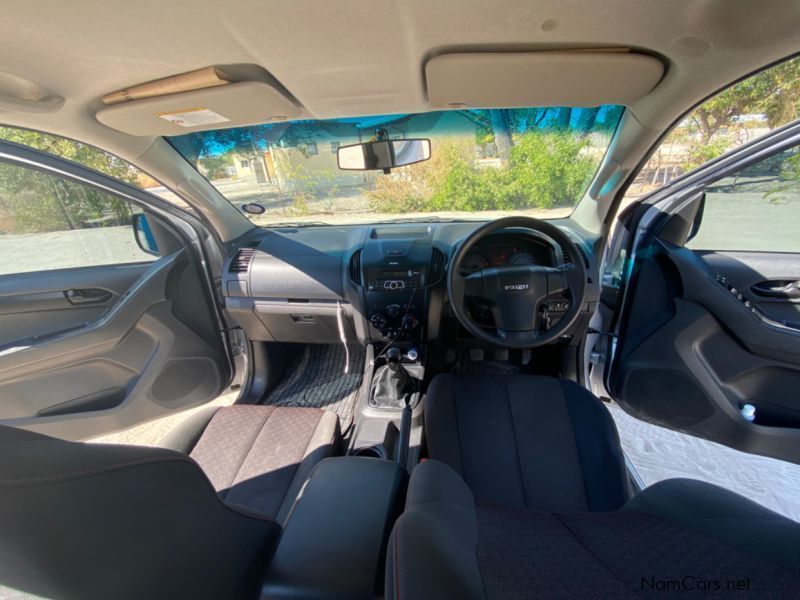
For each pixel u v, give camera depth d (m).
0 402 1.57
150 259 2.01
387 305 1.91
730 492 0.79
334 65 1.13
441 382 1.64
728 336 1.60
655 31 0.98
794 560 0.52
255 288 2.00
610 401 2.00
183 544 0.57
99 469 0.47
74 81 1.15
